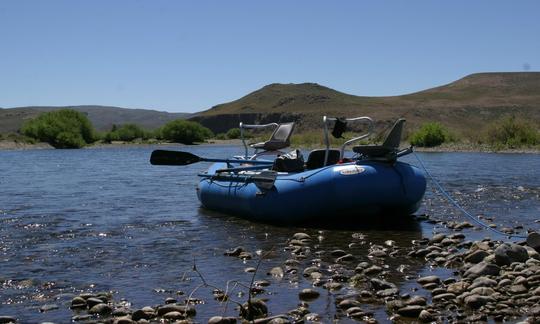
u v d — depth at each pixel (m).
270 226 11.95
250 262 8.90
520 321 6.07
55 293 7.36
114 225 12.32
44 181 22.94
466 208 14.58
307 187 11.33
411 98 140.75
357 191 11.12
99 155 48.50
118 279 8.00
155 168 30.81
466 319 6.15
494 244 9.77
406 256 9.21
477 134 49.19
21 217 13.43
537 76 155.25
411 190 11.50
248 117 128.75
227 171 13.83
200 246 10.13
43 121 72.81
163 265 8.78
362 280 7.68
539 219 12.87
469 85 152.75
